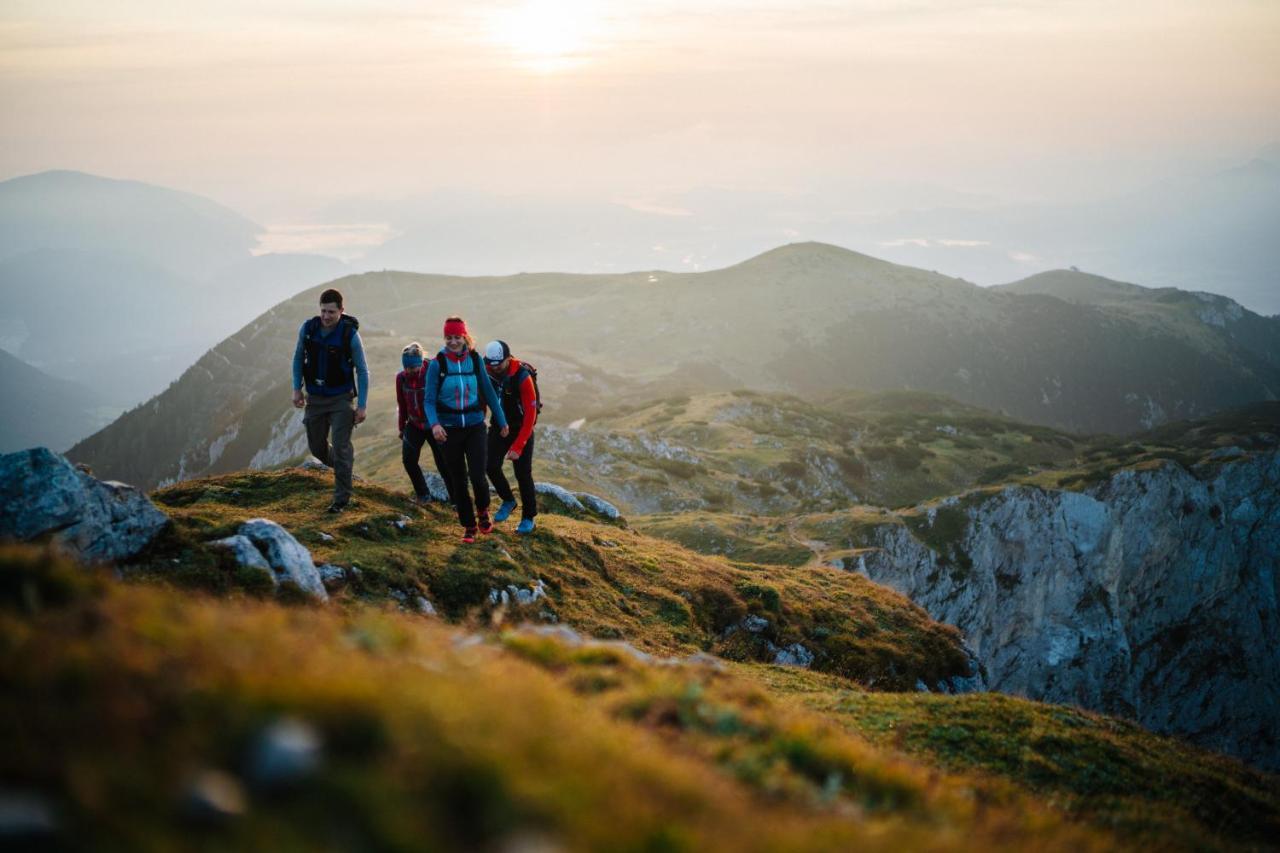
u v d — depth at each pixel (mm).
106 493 10789
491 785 3924
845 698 13836
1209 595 94125
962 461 114625
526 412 17156
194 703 4016
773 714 8391
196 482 18125
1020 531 76312
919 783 7312
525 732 4664
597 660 8562
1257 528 97562
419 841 3484
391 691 4551
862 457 108688
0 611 4855
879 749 10195
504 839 3654
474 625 12953
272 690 4238
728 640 20375
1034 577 76375
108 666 4172
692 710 7246
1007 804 8586
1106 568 80562
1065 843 7270
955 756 11352
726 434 107562
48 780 3291
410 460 18312
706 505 75750
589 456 79312
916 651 24719
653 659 9891
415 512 18172
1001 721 12898
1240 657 94312
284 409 179750
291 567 12180
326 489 18297
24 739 3461
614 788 4410
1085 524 79062
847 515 70688
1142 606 91312
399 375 17594
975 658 26562
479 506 16828
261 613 6961
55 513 9914
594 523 26422
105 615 5035
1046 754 11992
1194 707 92062
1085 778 11445
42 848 2871
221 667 4473
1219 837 10352
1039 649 76750
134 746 3604
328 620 7852
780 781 6020
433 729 4266
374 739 4062
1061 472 95438
